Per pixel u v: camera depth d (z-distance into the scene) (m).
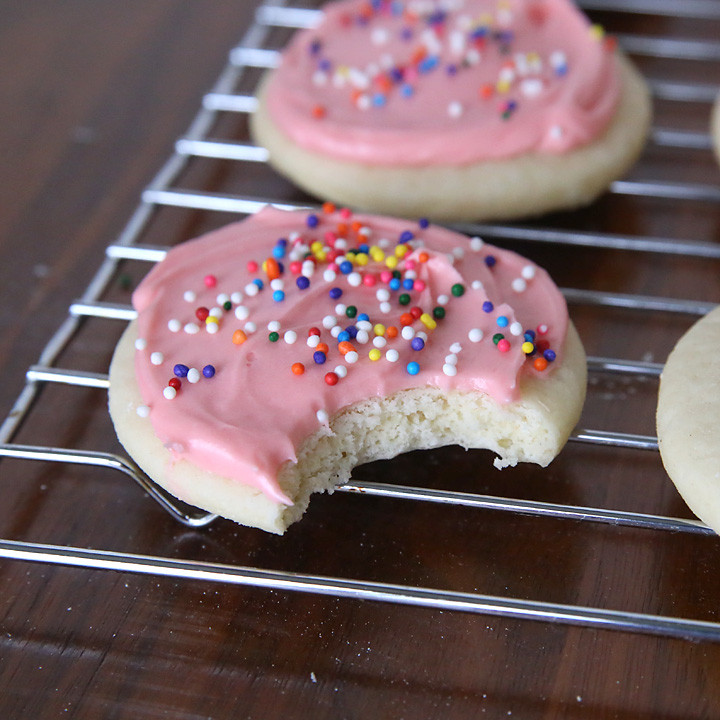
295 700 0.29
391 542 0.31
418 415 0.31
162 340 0.32
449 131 0.35
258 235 0.34
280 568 0.31
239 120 0.40
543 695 0.29
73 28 0.43
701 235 0.36
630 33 0.42
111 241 0.37
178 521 0.31
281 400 0.31
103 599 0.30
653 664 0.29
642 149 0.38
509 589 0.30
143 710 0.29
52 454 0.31
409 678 0.29
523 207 0.36
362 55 0.38
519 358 0.31
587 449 0.32
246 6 0.44
